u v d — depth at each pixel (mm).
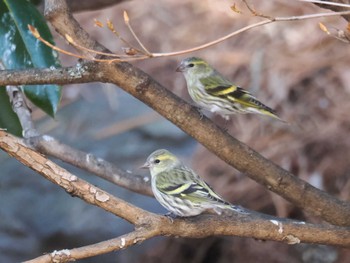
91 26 15500
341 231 6848
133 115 14758
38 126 14523
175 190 7891
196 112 6934
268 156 13523
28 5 7832
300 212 12820
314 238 6824
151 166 8305
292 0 14500
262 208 13219
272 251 13195
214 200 7578
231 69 14562
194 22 15367
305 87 14070
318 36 14383
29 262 5727
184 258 13664
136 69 6637
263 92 14148
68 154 8141
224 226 6598
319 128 13578
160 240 13742
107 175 8250
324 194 7340
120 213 6211
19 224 13570
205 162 13719
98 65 6516
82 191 6082
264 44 14688
